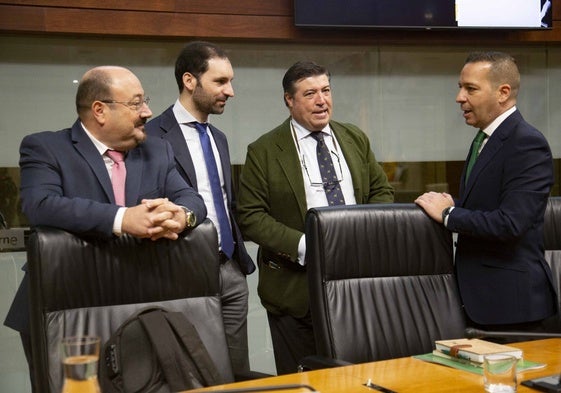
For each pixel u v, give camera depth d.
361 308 2.62
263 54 5.38
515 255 2.84
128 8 4.93
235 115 5.34
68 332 2.19
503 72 2.91
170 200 2.66
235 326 3.32
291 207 3.41
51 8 4.80
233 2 5.12
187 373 2.06
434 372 2.09
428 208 2.80
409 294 2.70
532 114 5.95
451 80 5.76
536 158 2.80
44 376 2.15
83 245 2.26
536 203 2.77
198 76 3.32
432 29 5.38
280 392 1.87
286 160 3.44
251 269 3.45
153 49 5.14
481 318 2.84
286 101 3.52
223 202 3.35
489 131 2.97
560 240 3.29
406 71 5.67
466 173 3.05
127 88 2.58
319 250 2.62
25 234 4.91
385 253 2.71
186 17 5.04
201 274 2.39
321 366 2.34
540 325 2.89
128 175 2.62
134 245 2.32
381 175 3.65
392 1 5.27
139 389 2.03
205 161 3.33
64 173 2.52
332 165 3.46
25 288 2.68
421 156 5.72
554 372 2.05
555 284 3.22
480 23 5.44
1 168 4.89
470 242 2.91
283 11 5.22
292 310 3.37
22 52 4.91
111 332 2.24
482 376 2.03
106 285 2.27
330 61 5.52
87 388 1.43
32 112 4.94
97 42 5.04
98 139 2.61
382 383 1.99
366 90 5.60
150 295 2.33
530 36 5.70
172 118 3.36
